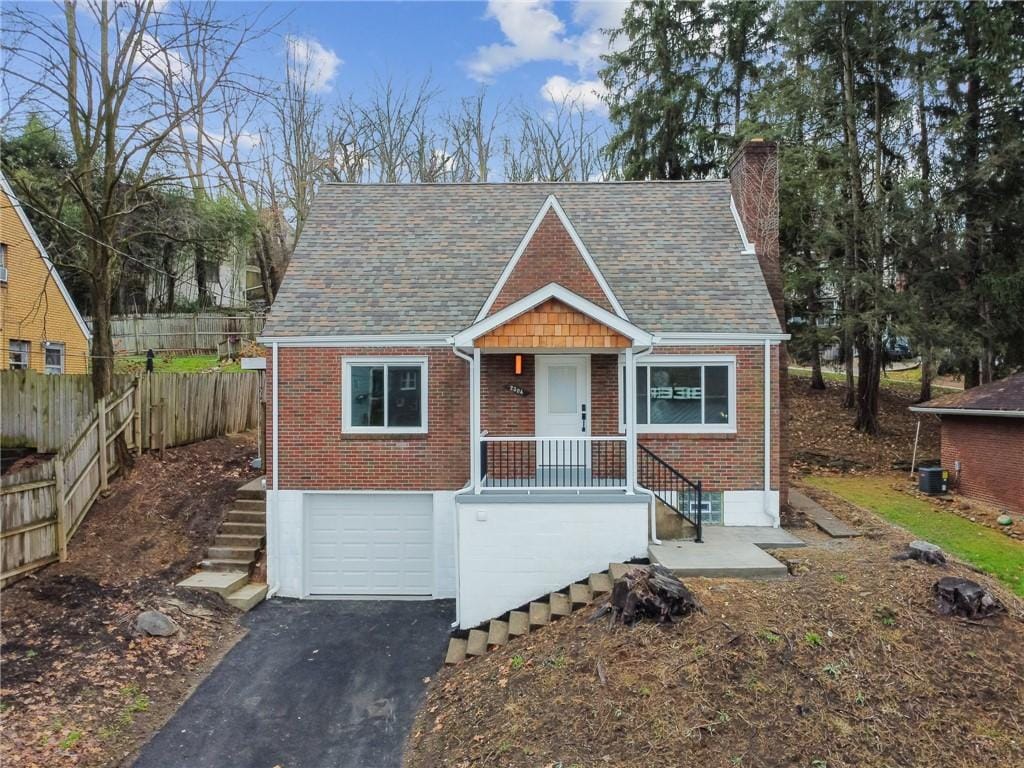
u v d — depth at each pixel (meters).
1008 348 22.72
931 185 21.62
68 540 11.84
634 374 11.20
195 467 15.82
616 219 14.95
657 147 29.28
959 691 6.96
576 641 8.21
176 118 14.70
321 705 8.77
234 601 11.56
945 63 20.88
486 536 10.61
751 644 7.36
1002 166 20.47
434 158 34.03
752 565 9.40
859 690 6.90
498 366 12.88
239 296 41.72
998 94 21.11
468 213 15.25
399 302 13.12
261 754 7.72
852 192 23.03
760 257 14.05
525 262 12.61
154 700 8.56
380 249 14.29
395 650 10.35
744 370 12.49
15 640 9.04
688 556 9.91
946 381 36.59
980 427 16.78
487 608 10.60
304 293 13.30
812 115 23.59
